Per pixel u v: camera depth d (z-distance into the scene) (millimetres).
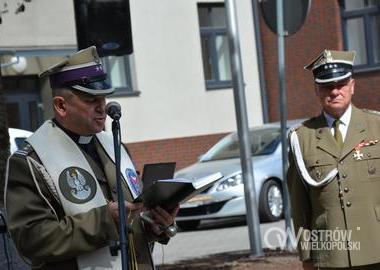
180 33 23125
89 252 4203
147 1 22484
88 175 4328
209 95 23656
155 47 22594
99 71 4426
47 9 20812
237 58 11703
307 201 5984
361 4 24031
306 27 24312
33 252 4152
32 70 20516
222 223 17094
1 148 6871
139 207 4336
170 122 22703
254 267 10672
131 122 21891
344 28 24266
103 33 8297
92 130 4414
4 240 5340
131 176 4629
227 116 23984
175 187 4176
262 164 16000
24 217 4168
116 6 8320
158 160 22266
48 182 4227
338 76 5785
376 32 23859
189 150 22922
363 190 5711
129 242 4316
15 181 4227
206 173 15500
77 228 4113
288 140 6078
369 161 5730
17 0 14562
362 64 24109
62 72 4379
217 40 24266
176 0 23078
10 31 20094
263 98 24922
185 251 13234
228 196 15133
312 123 6000
